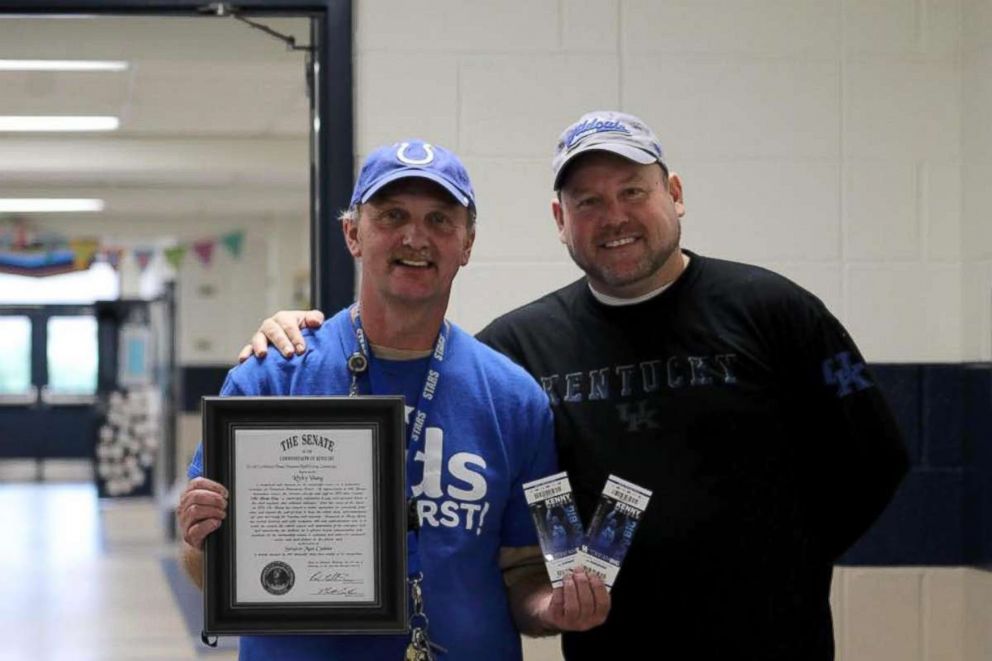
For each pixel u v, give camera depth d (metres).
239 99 8.45
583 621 2.15
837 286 3.60
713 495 2.43
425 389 2.26
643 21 3.55
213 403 2.14
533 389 2.35
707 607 2.41
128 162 10.66
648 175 2.45
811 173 3.59
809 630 2.49
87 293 20.97
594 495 2.47
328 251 3.49
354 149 3.50
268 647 2.20
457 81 3.50
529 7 3.53
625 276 2.46
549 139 3.53
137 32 5.76
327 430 2.14
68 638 7.27
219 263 16.75
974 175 3.54
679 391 2.48
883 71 3.61
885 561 3.57
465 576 2.22
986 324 3.47
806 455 2.57
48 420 20.84
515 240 3.51
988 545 3.44
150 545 11.37
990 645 3.41
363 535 2.14
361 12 3.49
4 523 13.12
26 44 5.86
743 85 3.58
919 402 3.59
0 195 13.04
